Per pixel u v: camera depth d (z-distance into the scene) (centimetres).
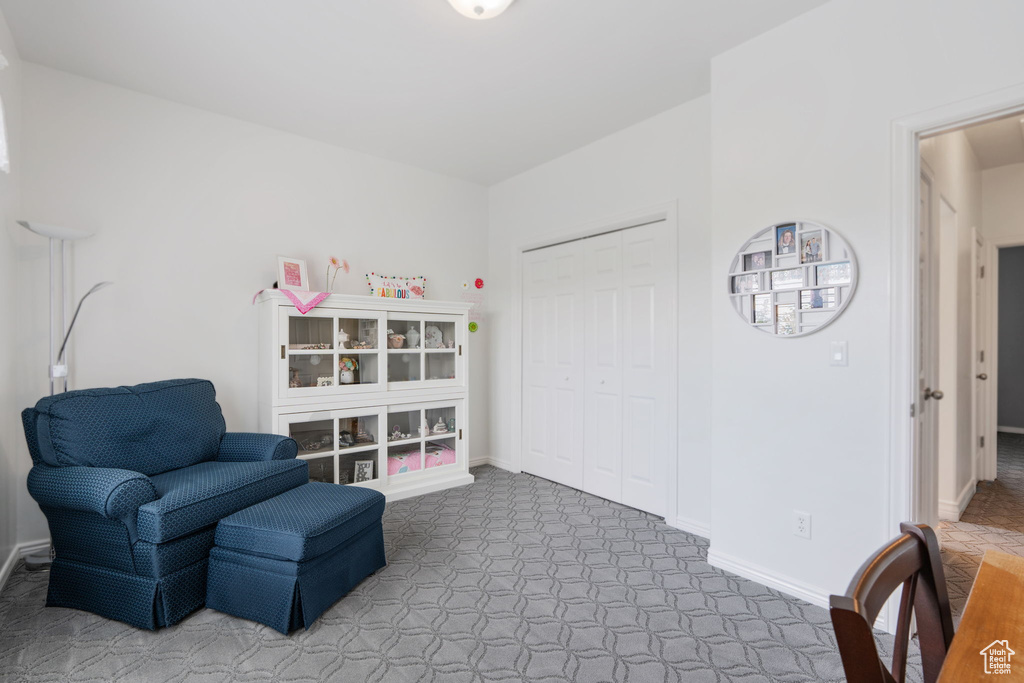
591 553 274
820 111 221
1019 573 98
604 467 367
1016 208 412
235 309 335
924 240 253
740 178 248
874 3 206
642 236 343
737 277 249
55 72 276
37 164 271
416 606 221
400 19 231
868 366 207
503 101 311
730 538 253
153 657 185
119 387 260
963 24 186
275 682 172
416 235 424
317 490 248
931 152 263
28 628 202
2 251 237
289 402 317
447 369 401
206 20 233
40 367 271
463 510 341
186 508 206
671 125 319
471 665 182
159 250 307
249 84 291
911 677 180
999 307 643
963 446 349
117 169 294
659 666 182
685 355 309
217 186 329
